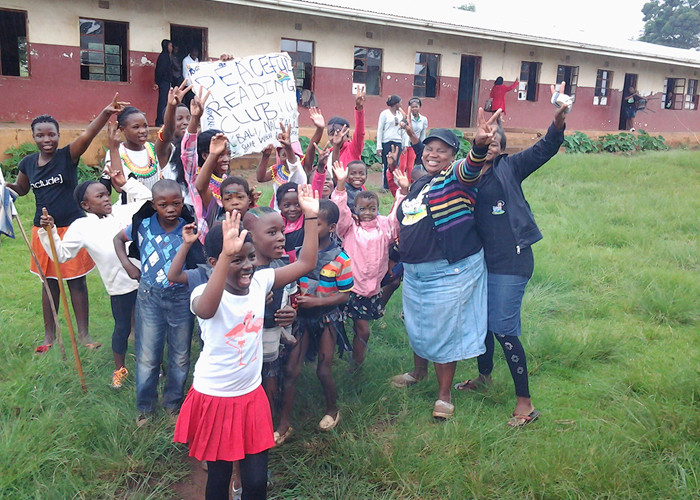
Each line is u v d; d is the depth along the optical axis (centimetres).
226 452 274
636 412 381
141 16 1448
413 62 1892
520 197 386
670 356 478
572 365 475
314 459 352
